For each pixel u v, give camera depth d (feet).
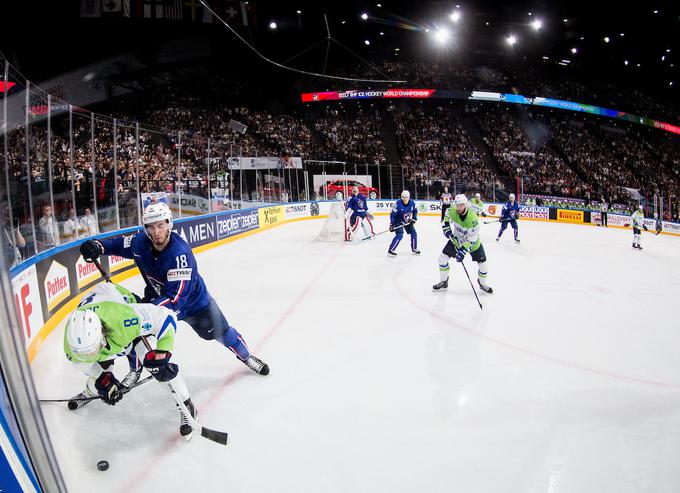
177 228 28.96
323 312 17.58
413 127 96.37
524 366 12.62
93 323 7.10
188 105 84.99
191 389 10.93
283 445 8.68
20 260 12.87
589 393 11.04
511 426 9.46
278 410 10.01
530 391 11.10
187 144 39.99
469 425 9.48
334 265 27.45
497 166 91.61
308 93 92.79
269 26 89.25
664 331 16.11
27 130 14.37
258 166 53.11
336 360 12.87
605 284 23.98
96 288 8.05
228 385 11.20
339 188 70.33
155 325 7.88
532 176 86.69
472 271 26.35
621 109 113.80
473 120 106.32
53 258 15.26
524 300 19.99
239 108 84.53
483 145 98.68
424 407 10.21
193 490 7.39
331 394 10.80
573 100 111.75
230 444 8.68
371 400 10.52
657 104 123.75
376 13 93.15
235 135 77.97
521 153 93.40
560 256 33.65
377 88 94.53
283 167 58.80
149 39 81.71
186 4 74.64
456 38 108.17
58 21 70.64
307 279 23.45
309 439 8.89
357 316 17.11
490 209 72.23
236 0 78.84
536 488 7.55
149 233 8.64
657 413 10.11
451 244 20.57
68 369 11.96
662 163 105.29
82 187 22.17
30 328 12.87
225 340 10.77
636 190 80.18
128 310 7.73
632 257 34.88
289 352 13.43
